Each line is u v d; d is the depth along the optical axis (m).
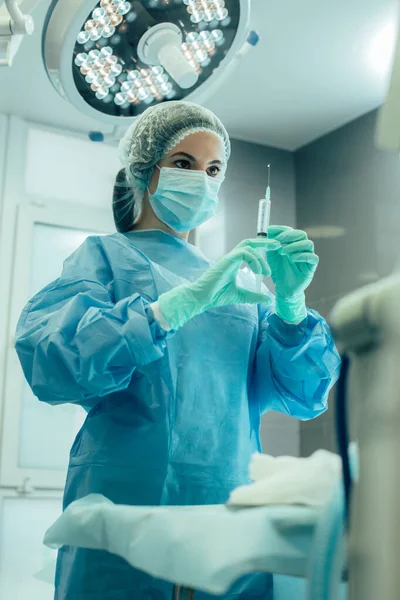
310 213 3.87
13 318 3.38
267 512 0.89
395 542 0.66
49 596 3.08
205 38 1.77
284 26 3.06
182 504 1.45
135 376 1.51
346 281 3.53
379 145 0.79
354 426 0.74
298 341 1.65
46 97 3.49
